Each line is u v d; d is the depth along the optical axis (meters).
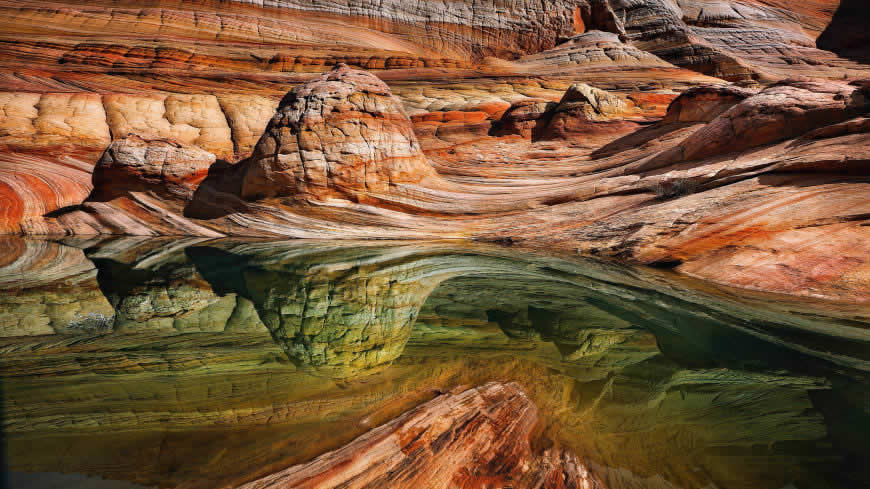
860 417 1.87
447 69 18.44
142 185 8.99
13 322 3.07
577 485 1.47
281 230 8.20
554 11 23.84
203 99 13.11
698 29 29.50
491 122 14.30
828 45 31.98
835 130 5.59
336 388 2.07
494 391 2.13
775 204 5.12
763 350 2.67
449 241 7.39
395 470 1.48
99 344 2.64
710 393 2.10
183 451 1.46
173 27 17.61
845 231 4.45
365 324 3.14
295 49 18.03
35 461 1.34
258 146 8.69
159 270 5.09
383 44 21.08
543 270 5.04
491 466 1.57
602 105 12.96
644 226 5.95
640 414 1.94
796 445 1.66
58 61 14.27
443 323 3.17
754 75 22.45
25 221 8.50
